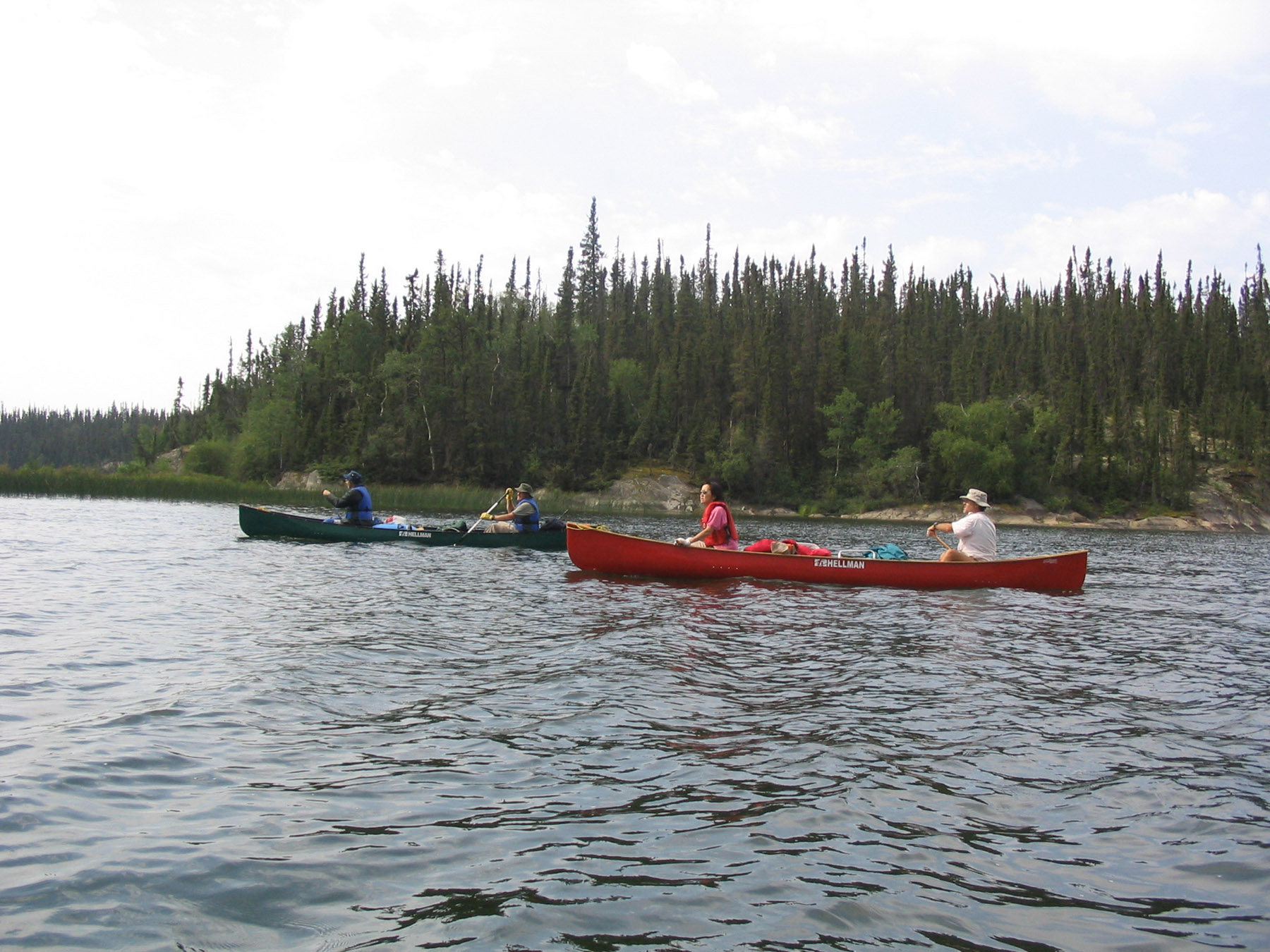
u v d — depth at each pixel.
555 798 4.13
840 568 12.30
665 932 2.97
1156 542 32.72
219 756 4.57
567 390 74.75
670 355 78.94
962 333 87.31
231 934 2.89
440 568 13.59
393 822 3.81
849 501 62.75
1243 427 67.56
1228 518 60.34
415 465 63.28
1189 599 12.39
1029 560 12.57
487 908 3.10
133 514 26.58
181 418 102.50
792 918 3.07
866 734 5.23
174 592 10.24
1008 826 3.93
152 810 3.87
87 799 3.95
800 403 70.00
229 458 67.06
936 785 4.41
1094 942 2.95
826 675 6.72
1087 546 28.20
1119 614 10.61
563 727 5.21
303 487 62.00
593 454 66.38
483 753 4.72
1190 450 63.91
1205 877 3.46
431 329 67.44
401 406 65.44
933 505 60.28
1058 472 63.72
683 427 70.38
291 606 9.40
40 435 175.25
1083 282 102.06
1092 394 71.19
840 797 4.21
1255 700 6.25
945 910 3.16
